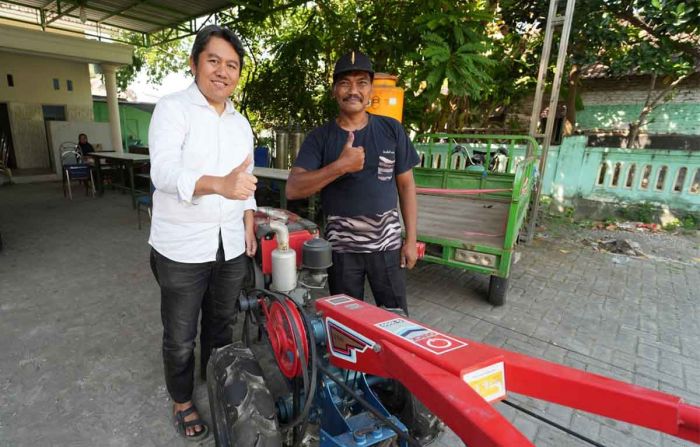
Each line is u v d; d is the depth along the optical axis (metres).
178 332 1.95
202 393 2.45
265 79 8.95
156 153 1.57
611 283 4.44
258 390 1.57
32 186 10.27
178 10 9.23
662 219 6.97
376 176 2.15
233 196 1.31
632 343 3.19
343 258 2.24
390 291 2.32
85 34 12.17
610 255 5.43
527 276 4.59
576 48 7.74
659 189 6.95
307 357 1.50
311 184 1.91
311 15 7.78
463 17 4.85
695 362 2.95
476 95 4.82
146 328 3.21
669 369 2.86
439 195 5.71
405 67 6.21
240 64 1.79
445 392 0.90
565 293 4.14
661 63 7.43
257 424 1.47
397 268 2.31
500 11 7.17
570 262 5.11
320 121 8.60
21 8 10.52
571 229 6.71
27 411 2.26
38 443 2.04
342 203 2.19
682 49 7.36
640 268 4.94
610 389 0.94
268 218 2.42
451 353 1.09
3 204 7.92
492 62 4.68
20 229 6.09
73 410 2.28
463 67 4.65
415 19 5.07
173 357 1.99
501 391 1.06
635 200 7.09
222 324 2.22
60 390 2.44
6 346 2.91
